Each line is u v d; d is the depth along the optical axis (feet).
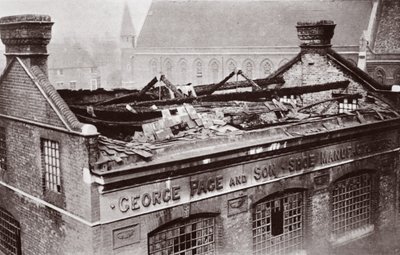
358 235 64.44
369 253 66.03
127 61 339.16
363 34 212.43
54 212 46.65
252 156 50.93
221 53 274.16
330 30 76.18
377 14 219.20
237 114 59.47
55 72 298.76
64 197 44.78
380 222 67.15
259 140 52.42
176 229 47.62
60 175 45.06
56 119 44.68
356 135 61.41
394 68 203.82
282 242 56.59
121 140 51.37
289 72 81.10
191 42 285.23
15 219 54.39
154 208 44.55
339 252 61.98
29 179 50.78
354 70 72.84
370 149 63.98
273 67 258.57
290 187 55.42
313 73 77.77
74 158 42.52
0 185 56.34
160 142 47.85
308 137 54.75
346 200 63.26
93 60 319.68
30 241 51.72
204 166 47.39
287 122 58.23
